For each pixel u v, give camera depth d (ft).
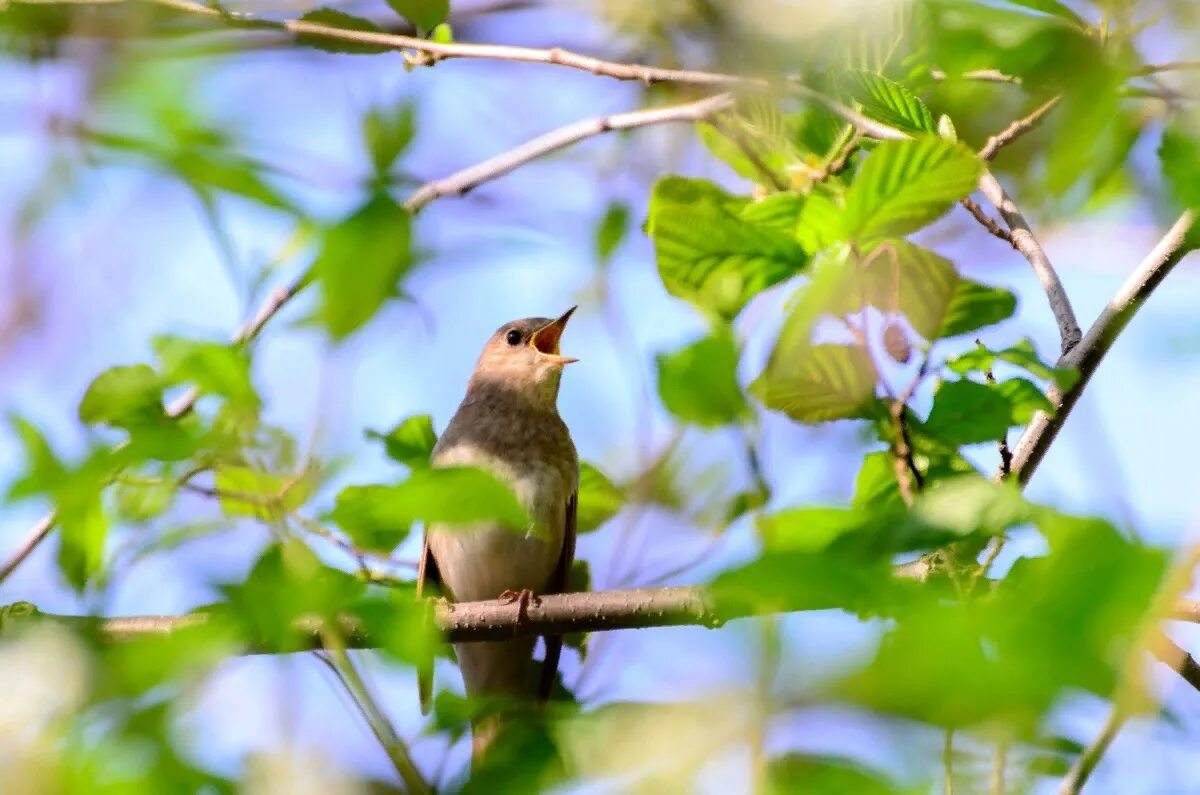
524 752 14.40
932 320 18.33
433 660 14.26
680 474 24.57
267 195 13.56
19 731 13.26
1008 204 27.91
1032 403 19.49
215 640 13.35
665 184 27.02
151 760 13.37
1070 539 11.07
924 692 10.66
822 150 27.25
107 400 17.34
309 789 14.49
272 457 16.20
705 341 17.80
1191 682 20.99
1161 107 20.71
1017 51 20.43
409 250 13.57
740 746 12.02
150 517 19.17
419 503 12.53
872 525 13.38
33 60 19.29
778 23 19.99
